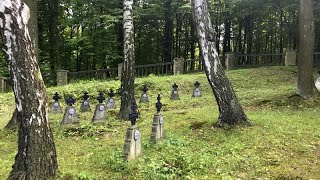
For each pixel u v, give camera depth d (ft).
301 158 22.97
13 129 35.24
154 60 111.14
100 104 38.40
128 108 38.75
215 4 101.09
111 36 91.97
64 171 19.47
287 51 83.71
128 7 37.86
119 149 24.41
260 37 118.73
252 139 27.22
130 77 38.65
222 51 120.47
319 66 82.17
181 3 97.40
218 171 20.67
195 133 29.99
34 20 34.99
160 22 105.40
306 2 41.75
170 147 25.07
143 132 30.89
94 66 100.83
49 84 77.71
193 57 112.47
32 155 17.61
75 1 87.66
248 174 20.30
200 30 31.71
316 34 96.78
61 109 47.73
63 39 97.04
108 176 19.74
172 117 37.42
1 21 16.61
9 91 67.77
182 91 62.90
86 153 24.95
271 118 34.14
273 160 22.48
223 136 28.48
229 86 31.81
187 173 20.29
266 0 88.63
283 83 65.67
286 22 107.45
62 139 30.14
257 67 85.10
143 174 19.79
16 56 16.99
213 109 41.27
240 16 101.30
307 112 37.68
